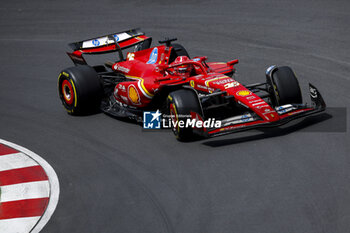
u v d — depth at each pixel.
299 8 62.44
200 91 31.91
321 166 25.77
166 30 59.53
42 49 56.56
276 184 24.36
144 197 24.27
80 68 36.12
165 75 33.75
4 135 33.53
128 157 28.86
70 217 23.05
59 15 70.31
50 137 32.78
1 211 23.91
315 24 55.78
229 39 54.00
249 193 23.75
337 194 23.00
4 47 58.22
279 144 28.61
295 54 47.38
